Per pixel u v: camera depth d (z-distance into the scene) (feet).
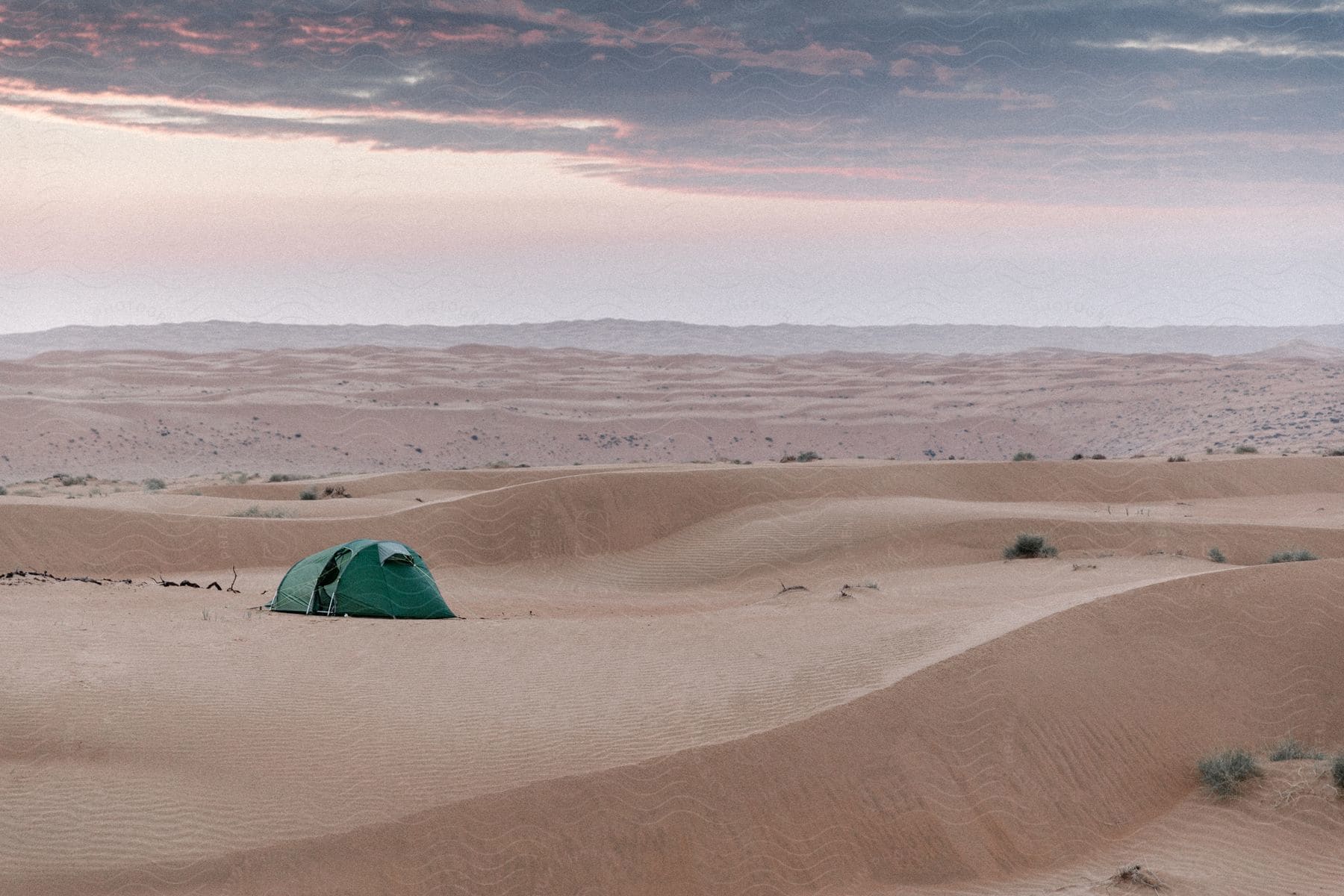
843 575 103.65
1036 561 102.22
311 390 543.39
